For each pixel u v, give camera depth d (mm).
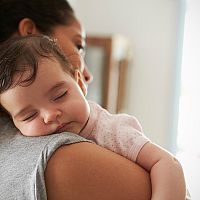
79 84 738
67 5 889
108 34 2875
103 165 605
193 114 2625
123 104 2768
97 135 699
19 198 559
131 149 670
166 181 613
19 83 640
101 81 2527
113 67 2570
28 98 645
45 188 562
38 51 665
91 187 586
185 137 2639
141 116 2789
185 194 615
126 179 612
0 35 793
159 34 2738
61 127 660
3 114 721
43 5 835
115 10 2867
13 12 804
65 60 717
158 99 2746
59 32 843
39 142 602
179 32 2672
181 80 2662
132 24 2807
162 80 2732
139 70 2787
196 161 2568
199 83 2605
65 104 665
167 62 2717
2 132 672
